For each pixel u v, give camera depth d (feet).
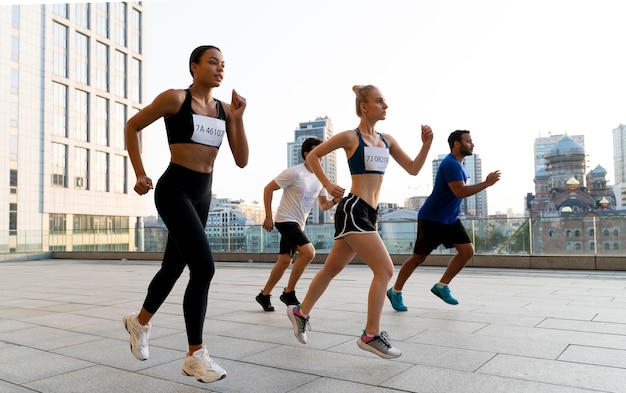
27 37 145.79
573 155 368.48
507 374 9.61
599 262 36.63
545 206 377.09
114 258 71.26
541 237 38.88
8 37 141.08
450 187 16.56
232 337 13.38
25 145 144.25
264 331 14.23
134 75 184.65
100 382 9.46
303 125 342.64
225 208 214.48
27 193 144.05
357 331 13.99
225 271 40.52
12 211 140.05
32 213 145.07
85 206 160.56
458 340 12.64
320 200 17.98
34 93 147.23
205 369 8.77
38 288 28.17
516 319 15.61
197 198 9.66
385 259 10.99
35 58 147.84
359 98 11.96
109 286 29.04
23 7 144.77
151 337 13.56
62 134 155.12
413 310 17.51
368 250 10.96
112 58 173.58
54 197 151.12
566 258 37.73
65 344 12.94
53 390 9.01
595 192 366.63
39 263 64.49
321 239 48.91
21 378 9.79
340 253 11.80
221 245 56.90
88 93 164.14
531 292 22.71
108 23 172.86
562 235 38.24
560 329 13.98
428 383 9.09
